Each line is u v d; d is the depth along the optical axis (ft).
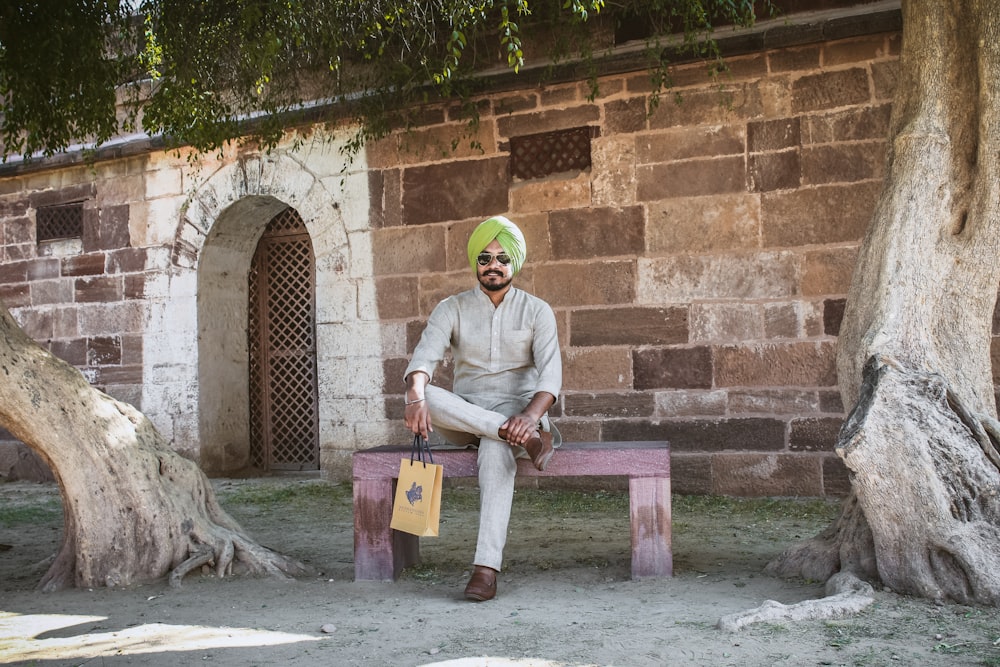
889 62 20.89
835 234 21.25
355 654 9.44
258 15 19.26
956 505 11.03
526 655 9.20
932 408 11.53
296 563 14.20
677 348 22.52
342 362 26.27
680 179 22.59
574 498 22.03
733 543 16.02
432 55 24.31
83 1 19.13
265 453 30.17
